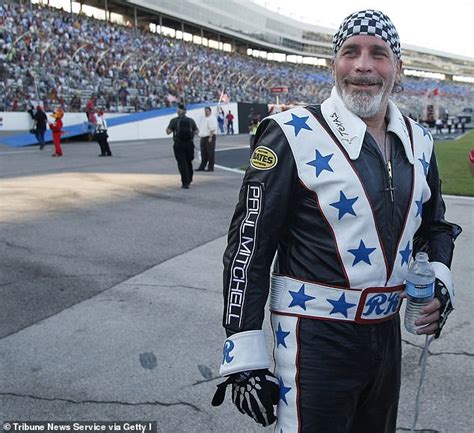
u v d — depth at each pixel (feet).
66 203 25.81
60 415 8.15
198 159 51.70
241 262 4.40
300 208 4.48
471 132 128.36
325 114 4.57
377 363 4.67
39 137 59.72
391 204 4.48
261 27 231.71
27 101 74.08
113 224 21.39
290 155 4.41
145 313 12.11
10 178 34.58
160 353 10.13
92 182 32.99
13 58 79.61
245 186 4.56
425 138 5.12
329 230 4.38
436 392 8.67
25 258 16.40
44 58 86.58
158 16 172.76
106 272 15.12
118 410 8.29
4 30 84.43
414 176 4.72
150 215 23.25
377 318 4.59
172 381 9.13
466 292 13.50
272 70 184.65
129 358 9.93
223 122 111.34
